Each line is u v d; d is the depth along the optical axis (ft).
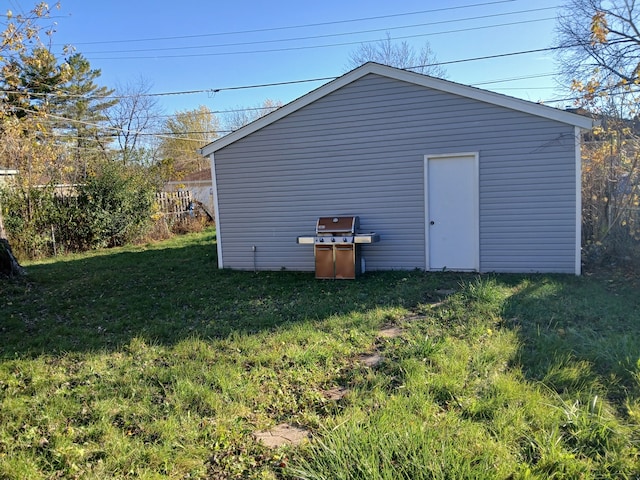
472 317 15.58
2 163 44.16
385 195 25.98
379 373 11.27
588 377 10.12
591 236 27.43
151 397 10.51
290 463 7.71
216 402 10.00
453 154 24.47
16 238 36.45
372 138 25.79
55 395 10.74
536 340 12.85
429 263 25.66
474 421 8.60
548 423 8.31
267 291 22.21
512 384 9.93
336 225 24.94
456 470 6.83
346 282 23.67
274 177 27.84
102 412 9.75
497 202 24.12
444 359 11.64
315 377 11.38
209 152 28.81
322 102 26.40
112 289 23.57
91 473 7.63
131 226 45.21
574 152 22.61
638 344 11.80
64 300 21.24
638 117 24.27
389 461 7.13
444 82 23.98
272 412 9.71
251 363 12.54
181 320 17.38
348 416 8.99
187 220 56.90
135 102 93.45
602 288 19.45
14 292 23.03
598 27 24.61
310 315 17.22
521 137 23.34
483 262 24.76
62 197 40.37
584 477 6.85
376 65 25.05
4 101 34.94
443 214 25.17
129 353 13.80
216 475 7.58
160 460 7.94
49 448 8.45
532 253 23.89
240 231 28.94
